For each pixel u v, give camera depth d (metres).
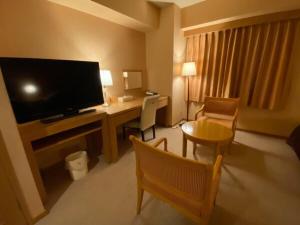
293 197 1.54
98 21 2.42
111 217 1.36
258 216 1.34
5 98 1.08
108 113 2.01
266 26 2.61
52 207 1.46
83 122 1.76
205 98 2.95
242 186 1.69
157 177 1.10
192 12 3.04
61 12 1.97
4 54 1.58
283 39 2.52
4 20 1.54
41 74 1.58
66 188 1.70
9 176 1.14
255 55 2.76
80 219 1.34
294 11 2.35
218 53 3.14
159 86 3.48
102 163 2.15
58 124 1.55
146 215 1.37
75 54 2.19
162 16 3.06
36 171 1.42
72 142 2.29
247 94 2.97
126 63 3.03
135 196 1.59
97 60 2.50
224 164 2.09
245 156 2.28
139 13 2.60
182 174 0.92
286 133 2.83
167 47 3.16
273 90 2.72
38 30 1.79
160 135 3.09
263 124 3.01
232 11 2.62
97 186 1.73
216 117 2.74
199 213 0.99
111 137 2.07
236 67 3.02
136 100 2.94
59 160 2.18
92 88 2.10
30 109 1.53
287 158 2.21
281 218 1.32
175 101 3.52
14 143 1.15
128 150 2.50
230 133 1.93
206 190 0.88
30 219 1.29
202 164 0.79
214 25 3.04
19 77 1.44
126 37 2.94
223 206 1.44
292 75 2.61
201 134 1.91
